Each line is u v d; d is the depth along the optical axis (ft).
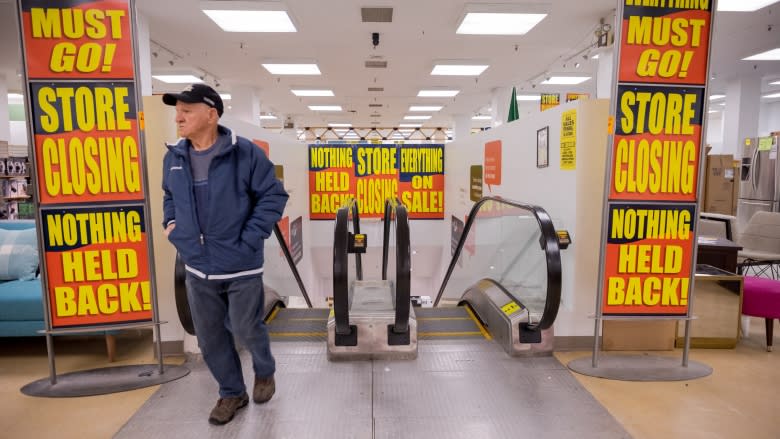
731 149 37.17
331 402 8.81
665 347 12.02
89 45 9.26
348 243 11.51
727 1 18.03
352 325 10.92
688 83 10.00
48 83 9.23
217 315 7.71
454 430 7.89
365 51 26.61
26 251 13.06
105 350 12.07
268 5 18.48
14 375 10.47
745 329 13.08
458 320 14.40
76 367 10.97
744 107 36.29
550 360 11.05
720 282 11.84
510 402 8.90
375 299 14.35
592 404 8.87
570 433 7.86
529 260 13.56
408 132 74.69
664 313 10.57
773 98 48.98
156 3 18.99
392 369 10.39
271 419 8.17
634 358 11.28
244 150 7.32
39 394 9.31
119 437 7.70
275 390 9.13
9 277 12.67
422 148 31.53
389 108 49.88
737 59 29.81
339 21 21.40
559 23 21.97
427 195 31.89
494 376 10.08
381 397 9.03
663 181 10.24
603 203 10.27
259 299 7.87
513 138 16.33
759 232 19.20
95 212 9.64
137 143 9.61
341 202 31.68
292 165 24.93
